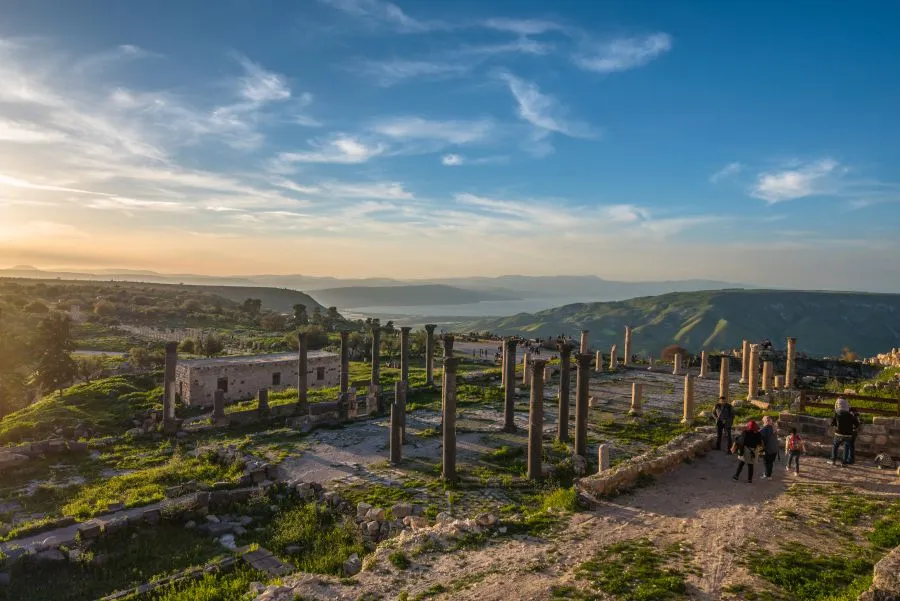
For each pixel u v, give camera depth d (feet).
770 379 129.18
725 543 44.57
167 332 295.28
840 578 37.96
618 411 116.47
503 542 47.26
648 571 39.91
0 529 57.06
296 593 40.09
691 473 64.59
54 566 50.34
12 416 120.67
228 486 69.82
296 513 63.72
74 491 73.10
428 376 152.66
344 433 101.96
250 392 146.10
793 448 63.16
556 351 240.94
